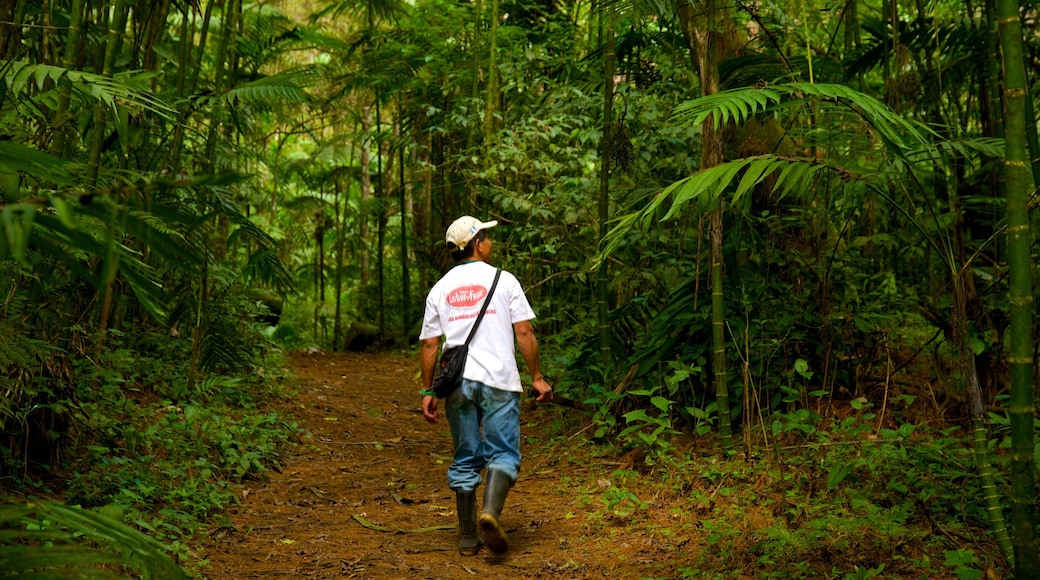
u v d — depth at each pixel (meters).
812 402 5.14
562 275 7.00
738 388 4.80
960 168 6.00
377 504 4.57
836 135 4.11
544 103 7.50
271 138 15.80
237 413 6.08
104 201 1.53
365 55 10.79
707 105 3.25
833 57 6.29
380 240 13.26
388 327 13.70
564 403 5.77
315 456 5.64
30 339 3.58
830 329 5.01
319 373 9.62
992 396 4.76
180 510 3.95
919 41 5.86
